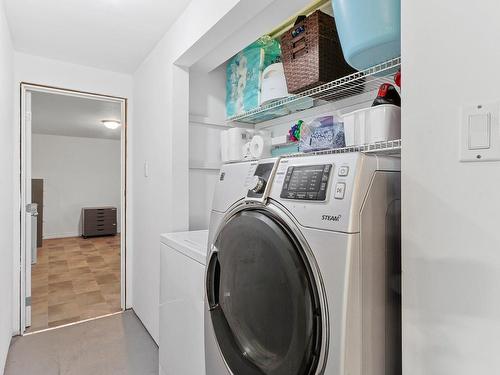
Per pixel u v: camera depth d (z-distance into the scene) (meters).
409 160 0.72
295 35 1.53
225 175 1.19
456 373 0.64
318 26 1.41
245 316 0.99
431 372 0.67
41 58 2.58
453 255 0.64
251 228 0.93
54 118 5.11
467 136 0.63
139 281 2.75
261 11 1.56
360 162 0.72
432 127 0.68
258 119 2.31
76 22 2.04
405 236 0.72
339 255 0.69
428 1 0.70
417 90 0.71
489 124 0.60
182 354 1.51
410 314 0.71
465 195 0.63
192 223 2.31
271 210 0.89
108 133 6.72
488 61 0.60
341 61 1.48
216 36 1.70
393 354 0.75
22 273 2.48
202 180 2.37
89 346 2.27
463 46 0.64
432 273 0.67
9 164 2.22
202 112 2.36
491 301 0.59
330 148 1.38
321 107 1.86
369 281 0.70
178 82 2.12
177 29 2.01
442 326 0.66
